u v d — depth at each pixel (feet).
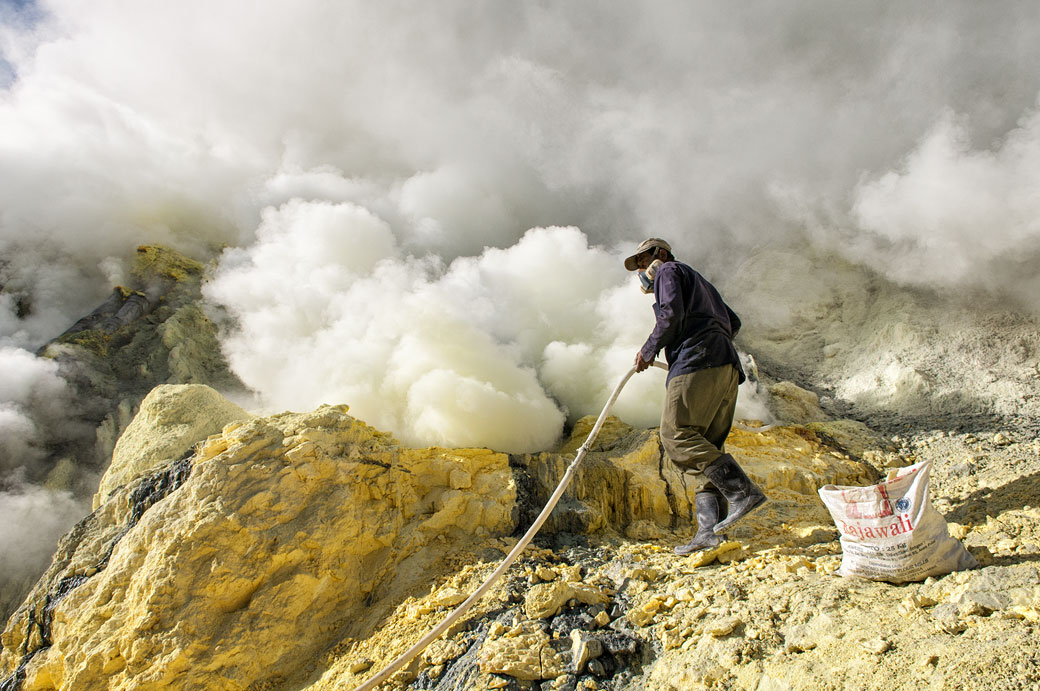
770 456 13.48
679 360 10.37
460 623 9.64
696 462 10.38
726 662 8.09
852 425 14.92
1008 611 7.23
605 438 14.46
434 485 12.69
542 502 12.52
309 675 9.89
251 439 11.94
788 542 11.36
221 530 10.81
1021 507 10.88
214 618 10.22
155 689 9.52
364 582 11.19
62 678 10.56
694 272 10.93
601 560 10.99
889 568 8.50
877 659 7.24
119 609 10.55
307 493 11.50
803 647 7.87
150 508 11.86
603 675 8.55
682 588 9.58
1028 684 6.32
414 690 8.84
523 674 8.61
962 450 13.30
